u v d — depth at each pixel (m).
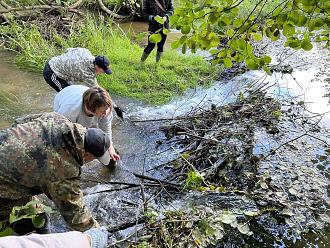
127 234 3.69
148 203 4.08
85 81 4.94
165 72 6.99
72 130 2.75
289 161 4.80
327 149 5.07
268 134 5.31
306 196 4.27
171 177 4.48
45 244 1.52
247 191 4.23
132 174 4.59
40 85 6.48
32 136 2.71
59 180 2.74
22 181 2.72
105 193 4.23
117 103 6.06
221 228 3.73
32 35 7.68
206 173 4.43
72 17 9.03
